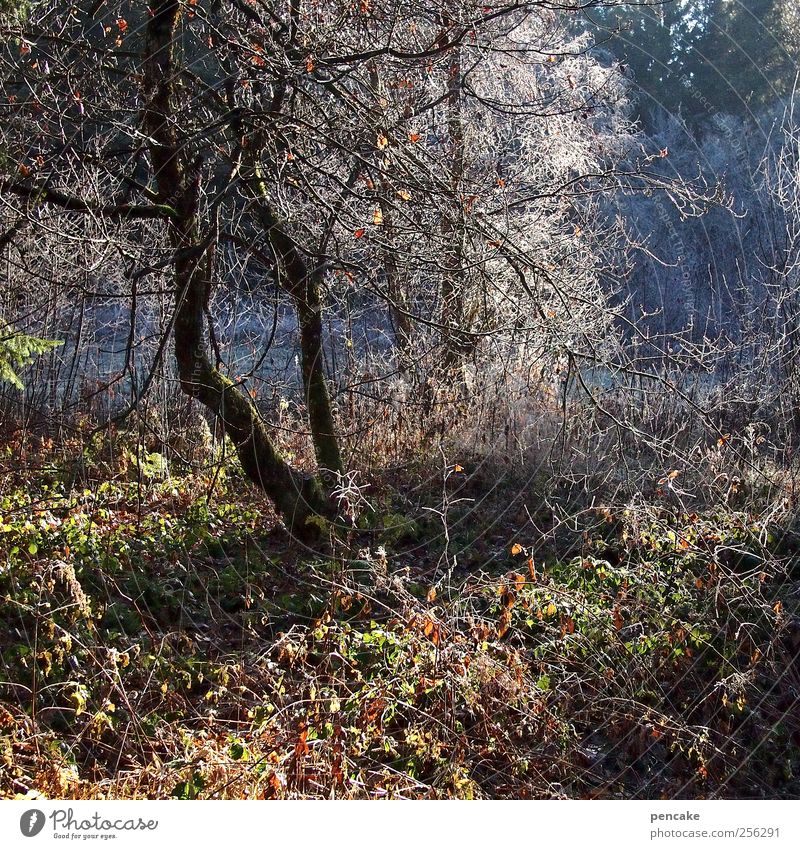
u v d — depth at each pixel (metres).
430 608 5.61
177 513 7.94
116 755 4.43
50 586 5.44
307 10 7.85
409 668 5.07
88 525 7.01
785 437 9.66
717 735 5.18
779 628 5.84
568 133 11.49
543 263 8.18
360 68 8.03
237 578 6.50
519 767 4.71
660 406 9.47
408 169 6.88
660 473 8.43
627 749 5.06
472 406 9.64
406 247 7.52
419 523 8.05
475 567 7.21
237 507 8.27
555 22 11.39
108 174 7.05
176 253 6.85
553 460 8.75
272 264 7.70
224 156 6.82
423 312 10.10
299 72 6.64
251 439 7.29
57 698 4.75
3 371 8.11
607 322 9.41
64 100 6.97
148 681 4.74
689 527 7.12
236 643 5.67
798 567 7.01
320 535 7.32
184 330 7.02
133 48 8.13
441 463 8.92
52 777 4.09
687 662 5.61
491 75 10.91
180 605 5.98
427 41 8.30
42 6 7.56
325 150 8.25
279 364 11.44
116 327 11.62
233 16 7.69
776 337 10.37
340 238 8.14
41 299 9.69
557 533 7.71
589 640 5.55
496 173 10.27
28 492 7.90
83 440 8.91
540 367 10.01
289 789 4.23
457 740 4.68
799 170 10.68
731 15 18.84
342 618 5.96
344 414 9.73
